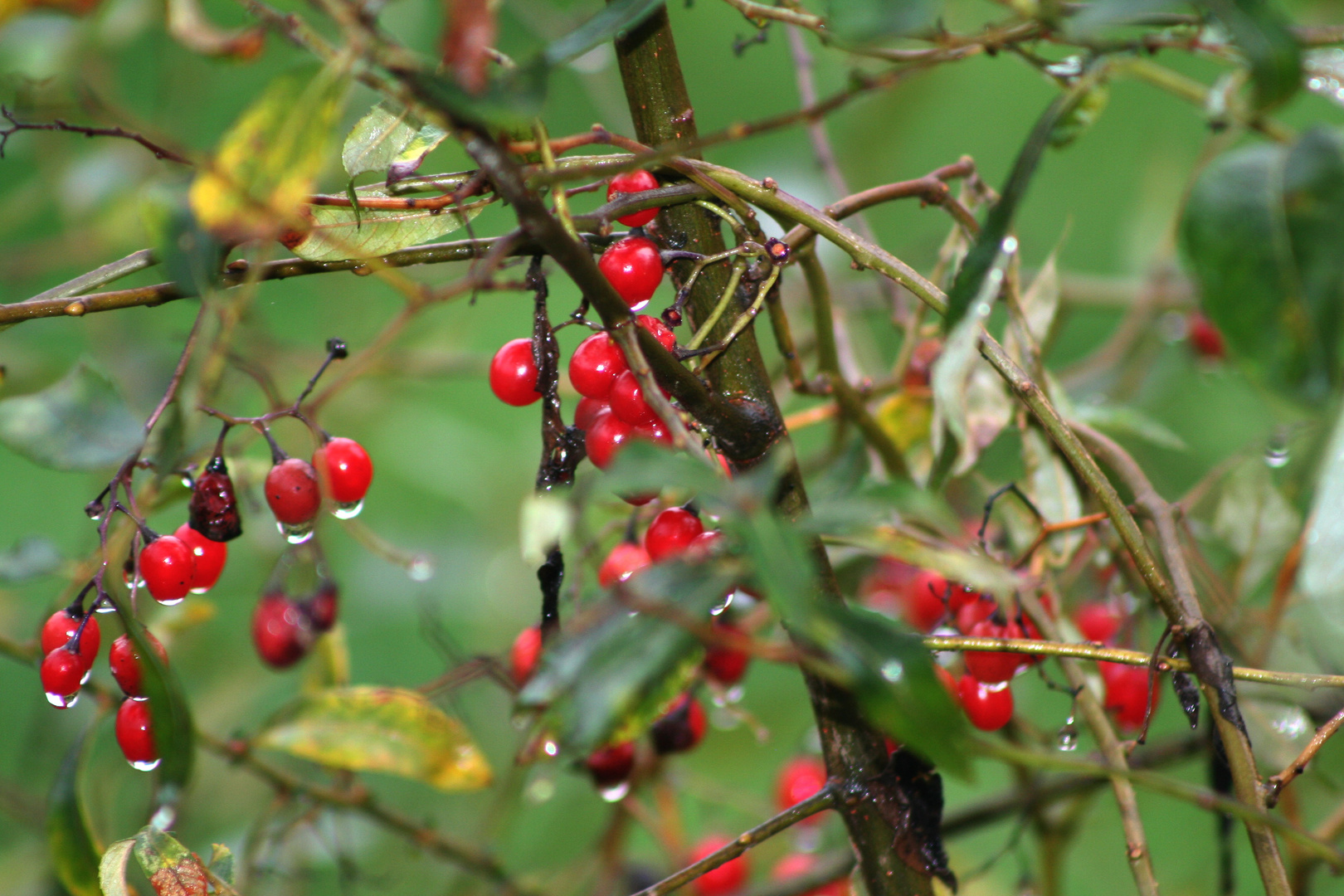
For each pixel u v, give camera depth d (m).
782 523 0.97
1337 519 1.05
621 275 1.02
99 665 1.13
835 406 1.12
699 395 1.02
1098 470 1.03
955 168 1.07
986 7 1.17
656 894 1.03
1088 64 1.03
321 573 1.12
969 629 1.08
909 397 1.11
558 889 1.16
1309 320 1.00
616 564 1.07
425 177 1.03
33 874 1.16
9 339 1.20
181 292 1.03
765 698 1.21
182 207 1.00
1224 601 1.10
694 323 1.04
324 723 1.09
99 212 1.20
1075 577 1.11
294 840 1.17
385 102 1.03
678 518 1.02
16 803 1.17
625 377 1.01
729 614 1.10
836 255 1.21
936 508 0.98
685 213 1.04
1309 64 1.03
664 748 1.11
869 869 1.04
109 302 1.03
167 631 1.12
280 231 1.01
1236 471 1.11
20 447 1.05
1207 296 1.01
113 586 1.03
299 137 0.99
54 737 1.18
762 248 1.03
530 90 0.98
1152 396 1.21
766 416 1.03
